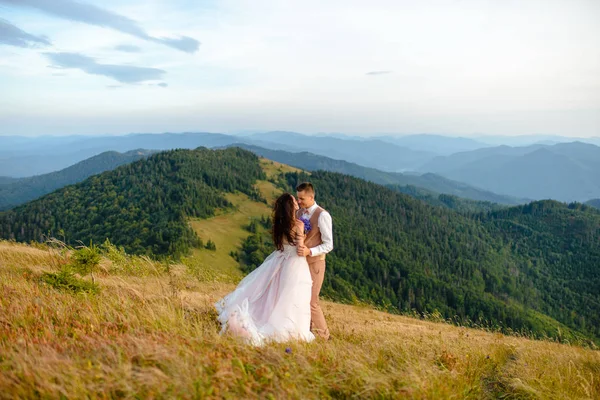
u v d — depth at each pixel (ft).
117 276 32.40
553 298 602.85
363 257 525.34
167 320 16.39
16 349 11.80
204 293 32.12
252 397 10.83
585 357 27.07
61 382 9.75
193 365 11.88
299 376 12.15
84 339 13.21
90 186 617.62
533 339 41.37
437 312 54.39
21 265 30.99
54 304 16.84
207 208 558.97
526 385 16.56
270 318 18.22
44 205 556.92
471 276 594.24
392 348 18.49
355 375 13.08
